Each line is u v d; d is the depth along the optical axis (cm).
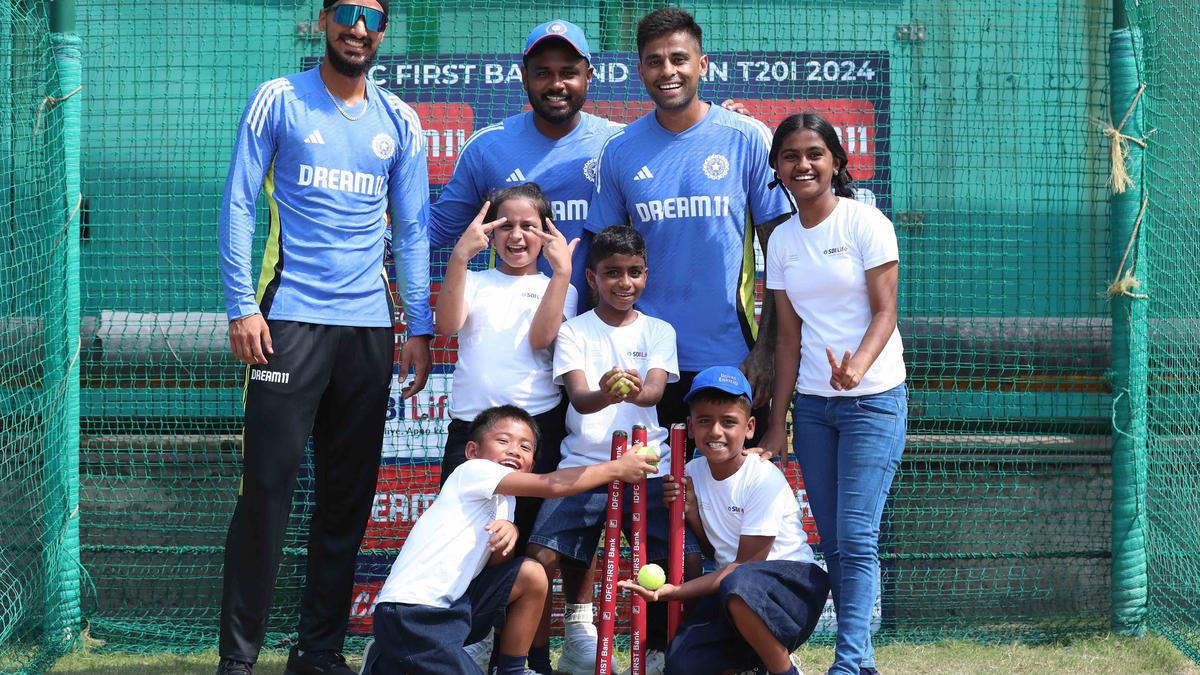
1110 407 472
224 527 470
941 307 471
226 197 365
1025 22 473
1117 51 447
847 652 354
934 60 471
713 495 370
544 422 383
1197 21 454
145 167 465
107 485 471
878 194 468
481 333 384
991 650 432
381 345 383
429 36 466
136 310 465
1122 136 442
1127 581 446
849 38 470
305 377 369
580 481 345
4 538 436
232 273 363
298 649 388
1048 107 475
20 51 438
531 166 414
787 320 379
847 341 364
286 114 371
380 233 386
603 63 469
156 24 466
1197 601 448
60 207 434
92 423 468
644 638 362
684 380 395
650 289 399
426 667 338
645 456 350
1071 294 475
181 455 470
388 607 342
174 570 468
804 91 468
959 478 475
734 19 468
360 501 387
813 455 373
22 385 440
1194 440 455
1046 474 477
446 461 385
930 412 473
